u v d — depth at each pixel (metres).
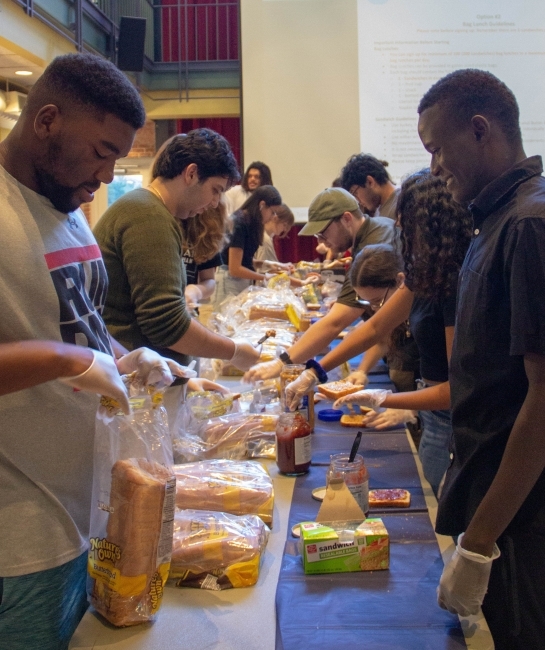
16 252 1.01
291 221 4.49
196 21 7.84
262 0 5.57
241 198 5.13
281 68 5.62
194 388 1.99
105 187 8.67
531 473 0.99
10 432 1.02
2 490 1.02
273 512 1.45
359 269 2.04
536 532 1.09
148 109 7.98
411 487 1.59
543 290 0.96
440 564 1.24
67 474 1.08
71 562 1.08
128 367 1.27
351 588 1.17
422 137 1.15
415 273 1.45
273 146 5.70
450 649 1.00
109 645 1.03
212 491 1.38
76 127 1.02
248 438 1.76
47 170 1.05
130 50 5.87
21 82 6.18
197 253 2.57
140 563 1.05
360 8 5.47
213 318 3.20
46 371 0.92
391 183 3.09
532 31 5.37
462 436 1.15
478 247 1.11
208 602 1.14
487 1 5.36
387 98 5.52
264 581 1.20
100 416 1.08
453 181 1.15
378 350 2.52
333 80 5.57
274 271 4.75
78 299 1.10
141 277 1.62
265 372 2.10
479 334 1.08
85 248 1.16
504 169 1.10
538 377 0.97
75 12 5.71
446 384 1.63
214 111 7.95
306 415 1.96
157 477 1.07
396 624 1.06
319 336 2.22
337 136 5.62
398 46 5.46
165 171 1.73
